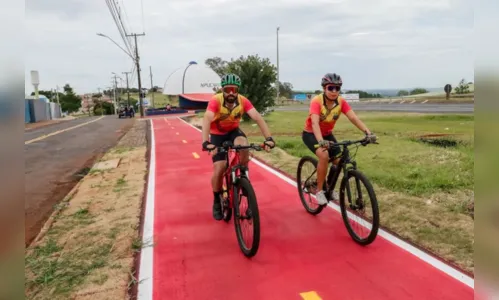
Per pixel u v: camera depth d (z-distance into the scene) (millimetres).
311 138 5172
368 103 41062
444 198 5660
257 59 22047
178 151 11711
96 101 103312
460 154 8516
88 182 7957
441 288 3449
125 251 4402
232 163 4746
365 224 4395
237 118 4766
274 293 3471
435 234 4496
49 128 27312
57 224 5352
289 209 5758
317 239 4605
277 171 8172
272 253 4270
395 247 4281
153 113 45219
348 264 3949
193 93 54250
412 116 20516
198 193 6773
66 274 3879
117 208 6008
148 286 3650
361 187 4383
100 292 3551
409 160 8219
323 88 4801
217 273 3863
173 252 4367
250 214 4055
